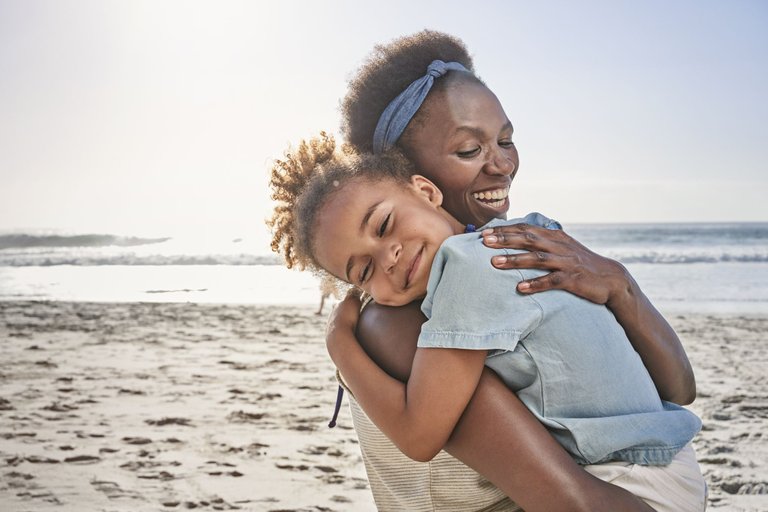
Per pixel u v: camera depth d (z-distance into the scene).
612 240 47.03
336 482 5.53
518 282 1.70
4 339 12.77
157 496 5.28
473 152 2.07
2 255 40.22
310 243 2.03
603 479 1.68
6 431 7.00
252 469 5.84
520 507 1.84
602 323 1.74
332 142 2.19
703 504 1.80
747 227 57.91
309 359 10.66
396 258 1.90
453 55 2.17
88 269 33.00
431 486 1.86
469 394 1.66
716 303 19.17
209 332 13.48
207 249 46.34
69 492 5.39
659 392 1.97
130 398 8.32
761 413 7.67
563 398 1.69
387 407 1.72
